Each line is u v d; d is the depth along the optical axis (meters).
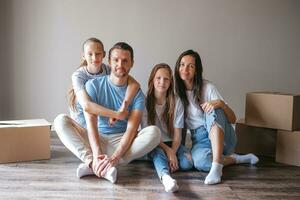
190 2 2.87
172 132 2.15
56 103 2.96
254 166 2.15
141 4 2.86
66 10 2.85
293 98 2.12
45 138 2.20
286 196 1.65
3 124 2.23
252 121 2.31
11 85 2.91
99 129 2.07
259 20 2.92
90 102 1.94
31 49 2.88
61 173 1.94
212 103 2.02
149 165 2.15
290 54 2.96
